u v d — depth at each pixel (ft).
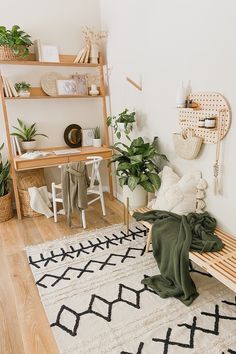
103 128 12.56
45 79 10.76
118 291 6.14
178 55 7.16
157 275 6.49
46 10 10.52
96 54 10.92
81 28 11.23
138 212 7.80
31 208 10.42
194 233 6.26
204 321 5.21
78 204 8.96
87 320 5.37
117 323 5.26
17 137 10.65
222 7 5.70
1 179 9.86
